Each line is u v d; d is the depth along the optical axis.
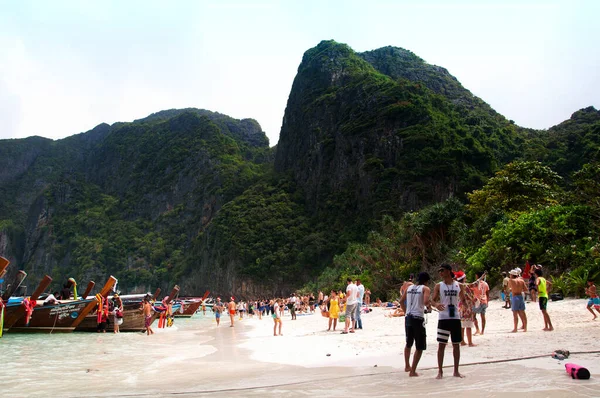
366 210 103.06
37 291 25.73
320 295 47.12
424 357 10.75
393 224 54.84
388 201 97.25
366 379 8.77
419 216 47.19
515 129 119.94
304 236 118.31
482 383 7.70
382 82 123.88
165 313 34.97
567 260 25.17
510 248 28.80
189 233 176.75
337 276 69.81
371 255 55.56
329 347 14.66
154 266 172.75
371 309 34.84
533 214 29.36
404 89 115.88
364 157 110.81
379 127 111.06
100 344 20.72
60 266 197.25
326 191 122.50
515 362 9.16
